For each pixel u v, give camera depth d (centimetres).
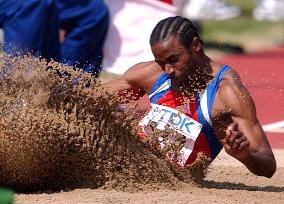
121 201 1100
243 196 1206
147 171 1223
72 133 1180
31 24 2050
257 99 2750
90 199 1110
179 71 1239
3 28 2072
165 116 1266
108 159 1207
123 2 2558
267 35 5222
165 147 1257
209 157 1273
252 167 1227
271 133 2214
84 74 1209
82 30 2212
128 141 1226
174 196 1149
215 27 5291
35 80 1191
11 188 1206
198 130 1253
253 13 5681
